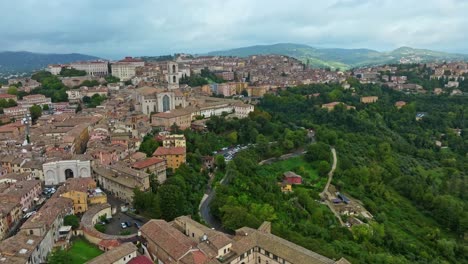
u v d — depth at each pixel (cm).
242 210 17775
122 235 15675
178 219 15838
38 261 13438
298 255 13225
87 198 18400
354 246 17812
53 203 16800
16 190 18750
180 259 12656
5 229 16162
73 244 15162
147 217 18038
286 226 18512
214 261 12606
